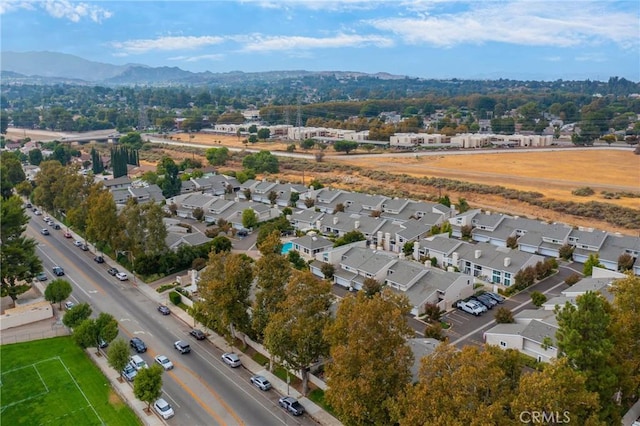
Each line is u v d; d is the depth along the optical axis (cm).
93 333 6197
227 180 16125
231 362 6094
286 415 5150
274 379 5809
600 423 3725
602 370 4241
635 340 4650
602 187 15288
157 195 14500
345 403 4309
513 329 6319
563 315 4450
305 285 5356
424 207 11712
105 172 18762
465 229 10619
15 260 7938
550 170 18025
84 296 8312
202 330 7062
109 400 5481
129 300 8175
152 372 5131
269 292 5919
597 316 4272
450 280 7588
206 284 6444
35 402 5456
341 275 8575
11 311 7319
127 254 9912
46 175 13062
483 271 8600
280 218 11794
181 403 5366
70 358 6378
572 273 8731
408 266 8125
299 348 5188
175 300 7912
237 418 5100
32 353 6494
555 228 9869
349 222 11081
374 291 7662
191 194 14125
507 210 13550
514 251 8725
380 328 4359
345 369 4369
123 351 5662
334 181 17275
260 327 5922
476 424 3428
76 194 11781
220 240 9825
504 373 3922
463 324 7025
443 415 3591
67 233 11775
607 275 7531
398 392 4194
